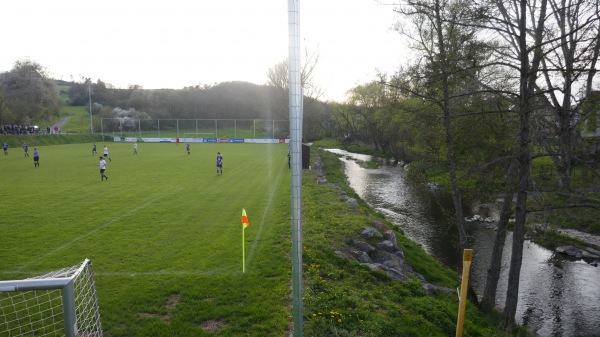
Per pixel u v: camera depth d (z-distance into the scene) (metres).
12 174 26.89
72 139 67.69
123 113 90.62
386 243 13.57
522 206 11.37
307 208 16.94
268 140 71.81
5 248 11.23
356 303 8.35
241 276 9.32
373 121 59.78
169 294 8.41
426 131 15.13
